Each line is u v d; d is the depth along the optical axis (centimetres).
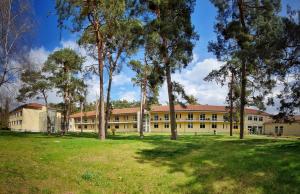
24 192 998
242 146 2111
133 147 2158
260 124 9300
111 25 2930
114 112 9981
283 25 2028
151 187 1231
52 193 1038
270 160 1456
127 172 1434
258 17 2861
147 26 3066
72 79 4778
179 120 8962
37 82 4666
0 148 1891
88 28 2955
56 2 2764
